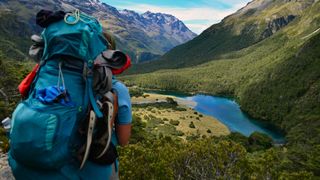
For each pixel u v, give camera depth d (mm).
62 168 970
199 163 4426
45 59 1035
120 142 1153
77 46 1007
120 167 3900
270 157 4812
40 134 917
